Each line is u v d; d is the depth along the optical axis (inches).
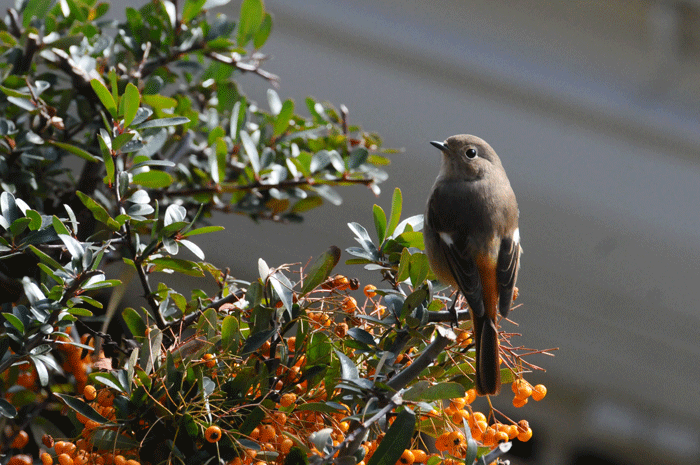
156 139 232.4
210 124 266.5
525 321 521.7
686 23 568.7
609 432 515.8
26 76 233.6
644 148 572.7
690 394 531.5
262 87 491.2
